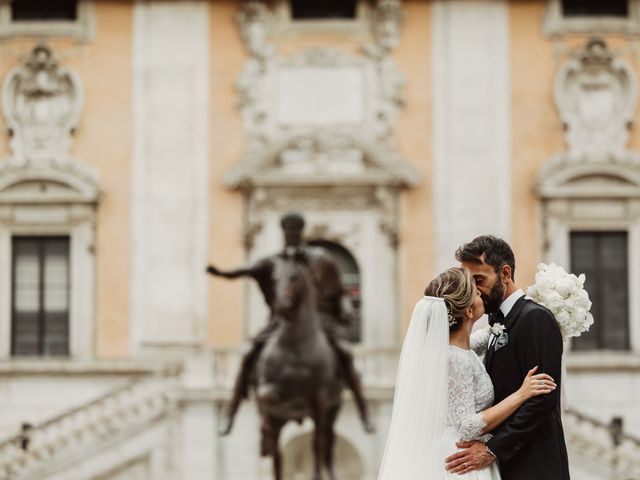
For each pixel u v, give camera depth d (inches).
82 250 1539.1
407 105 1553.9
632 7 1556.3
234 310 1533.0
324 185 1530.5
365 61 1556.3
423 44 1561.3
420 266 1537.9
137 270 1540.4
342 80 1555.1
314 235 1535.4
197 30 1563.7
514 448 426.0
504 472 436.1
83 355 1530.5
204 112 1556.3
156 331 1535.4
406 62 1557.6
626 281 1539.1
